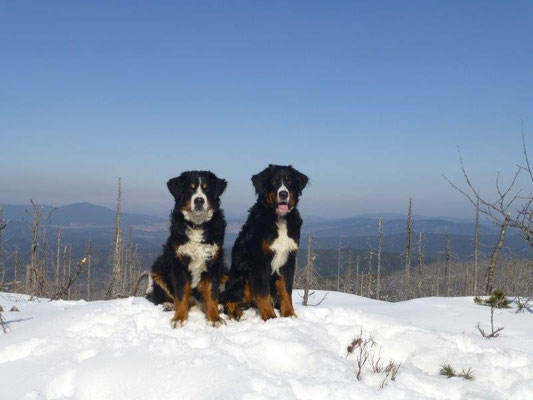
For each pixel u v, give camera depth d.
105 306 3.29
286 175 3.22
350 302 4.89
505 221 4.19
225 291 3.28
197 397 2.12
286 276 3.20
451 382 2.38
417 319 3.69
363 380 2.35
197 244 3.02
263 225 3.14
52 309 4.22
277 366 2.46
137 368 2.31
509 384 2.45
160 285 3.30
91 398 2.23
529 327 3.46
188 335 2.68
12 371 2.44
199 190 3.05
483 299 4.48
